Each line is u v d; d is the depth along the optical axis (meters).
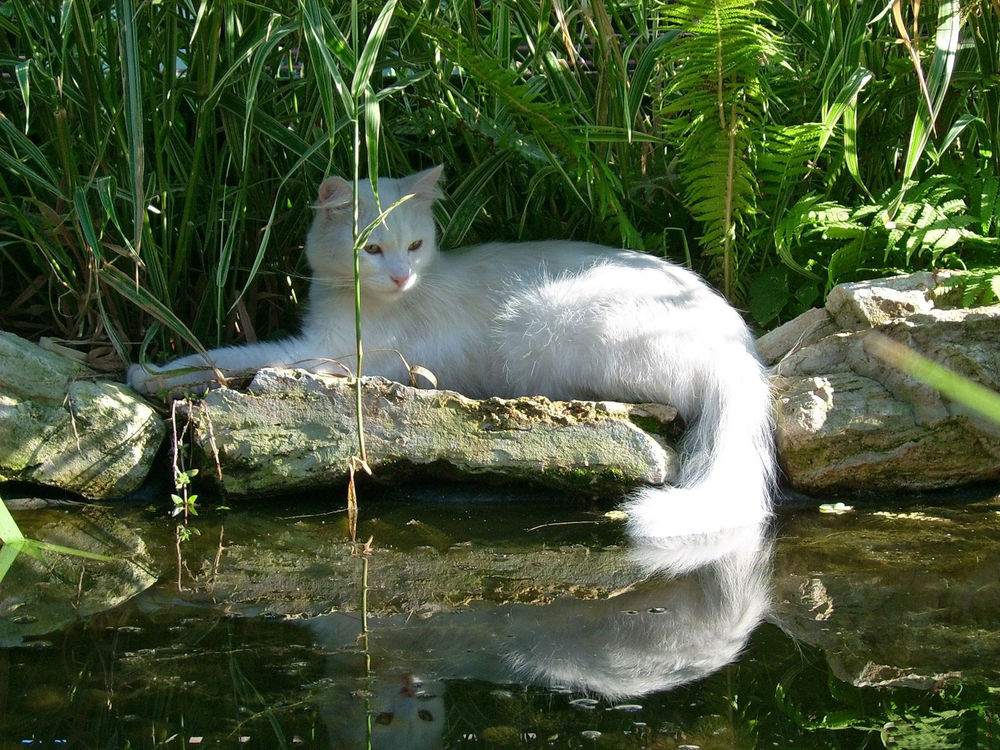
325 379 3.24
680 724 1.84
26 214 3.77
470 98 4.32
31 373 3.21
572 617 2.34
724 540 2.87
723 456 3.11
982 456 3.17
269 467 3.18
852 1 3.94
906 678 2.01
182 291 3.85
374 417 3.22
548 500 3.25
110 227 3.69
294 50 4.54
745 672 2.04
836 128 3.90
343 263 3.51
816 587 2.49
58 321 3.77
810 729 1.81
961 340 3.16
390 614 2.35
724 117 3.66
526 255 3.76
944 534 2.86
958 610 2.32
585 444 3.17
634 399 3.44
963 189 3.87
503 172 4.32
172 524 3.01
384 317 3.61
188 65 3.67
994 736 1.78
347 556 2.75
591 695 1.95
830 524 2.98
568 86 4.09
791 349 3.54
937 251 3.55
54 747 1.75
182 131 3.89
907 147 4.02
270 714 1.87
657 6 4.38
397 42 4.02
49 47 3.49
